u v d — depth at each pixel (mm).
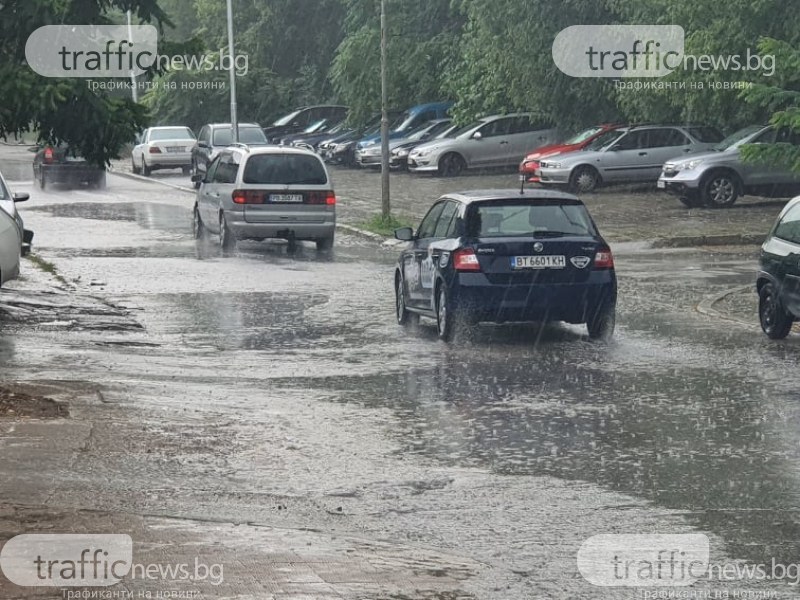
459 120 59438
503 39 53750
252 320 20828
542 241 18375
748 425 12992
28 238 25375
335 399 14508
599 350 17828
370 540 9125
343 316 21359
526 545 9070
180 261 29344
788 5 40000
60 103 16266
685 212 38594
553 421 13289
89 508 9750
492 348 18078
